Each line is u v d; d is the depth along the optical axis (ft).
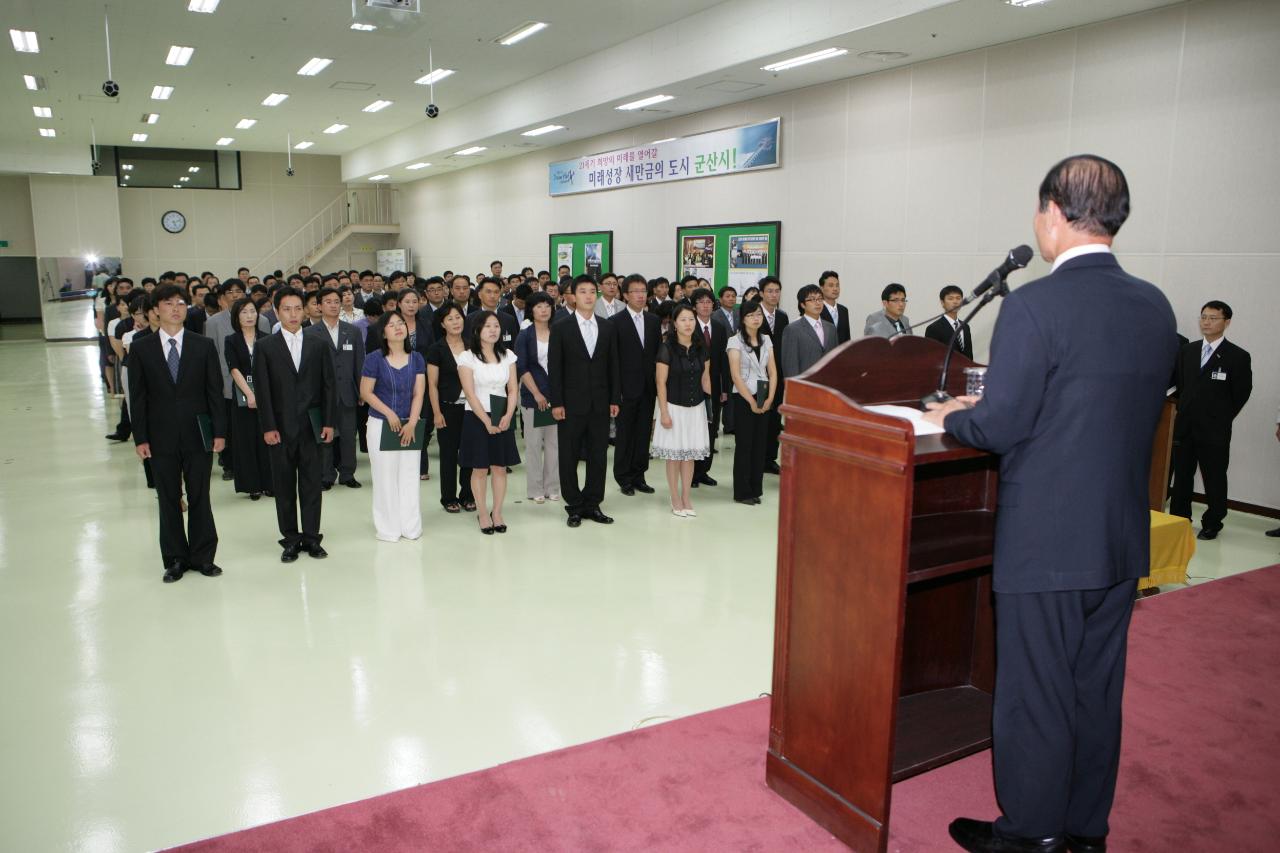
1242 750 8.61
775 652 7.63
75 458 24.07
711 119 34.65
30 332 69.41
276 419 14.94
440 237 63.77
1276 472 18.79
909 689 8.61
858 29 22.25
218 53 34.73
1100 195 6.00
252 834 7.30
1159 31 19.92
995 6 20.01
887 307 20.72
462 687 10.49
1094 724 6.45
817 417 6.84
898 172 26.76
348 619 12.65
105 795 8.26
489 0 27.17
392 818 7.50
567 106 36.24
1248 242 18.71
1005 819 6.59
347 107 46.91
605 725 9.55
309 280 39.63
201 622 12.56
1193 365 17.04
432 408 18.19
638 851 6.97
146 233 67.31
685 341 17.48
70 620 12.62
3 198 67.72
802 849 6.96
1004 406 5.90
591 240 43.98
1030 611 6.16
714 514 18.54
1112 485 6.01
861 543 6.59
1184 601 13.01
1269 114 18.16
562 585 14.11
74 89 42.29
